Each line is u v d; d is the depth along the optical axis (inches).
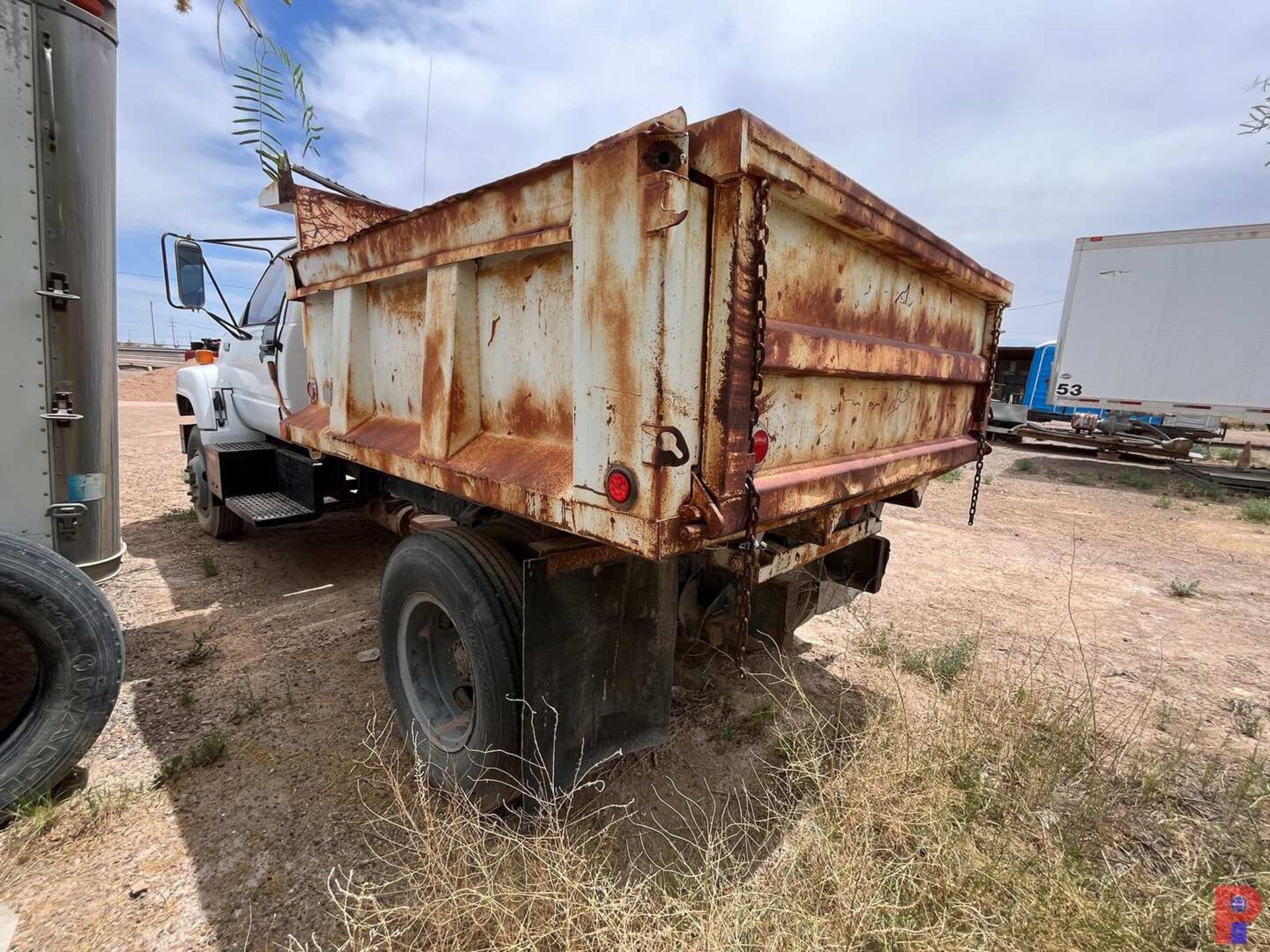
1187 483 422.3
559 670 79.8
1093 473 463.5
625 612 86.4
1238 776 101.3
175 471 353.1
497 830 83.9
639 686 89.8
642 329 55.8
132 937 69.6
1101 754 105.6
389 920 71.7
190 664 131.3
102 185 94.7
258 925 71.5
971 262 108.8
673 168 54.9
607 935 66.7
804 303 73.8
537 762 78.9
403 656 101.8
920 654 143.9
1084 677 139.2
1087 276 459.2
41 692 85.1
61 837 83.3
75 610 83.7
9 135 84.0
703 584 120.7
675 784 98.5
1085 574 220.8
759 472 69.7
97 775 96.1
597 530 62.7
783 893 68.1
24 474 89.0
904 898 70.5
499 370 82.3
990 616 175.8
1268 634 168.1
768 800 94.3
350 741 106.2
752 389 60.9
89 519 95.7
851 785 86.2
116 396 101.3
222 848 82.7
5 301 85.6
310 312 129.6
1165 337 432.5
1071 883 71.0
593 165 58.9
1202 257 414.6
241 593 173.2
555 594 78.2
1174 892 73.3
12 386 87.2
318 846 83.2
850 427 89.1
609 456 60.8
